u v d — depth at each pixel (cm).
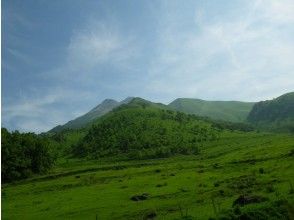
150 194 7769
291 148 12119
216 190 7038
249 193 6128
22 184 14075
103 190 9319
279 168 8525
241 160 11738
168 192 7756
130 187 9288
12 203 8938
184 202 6444
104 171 15012
